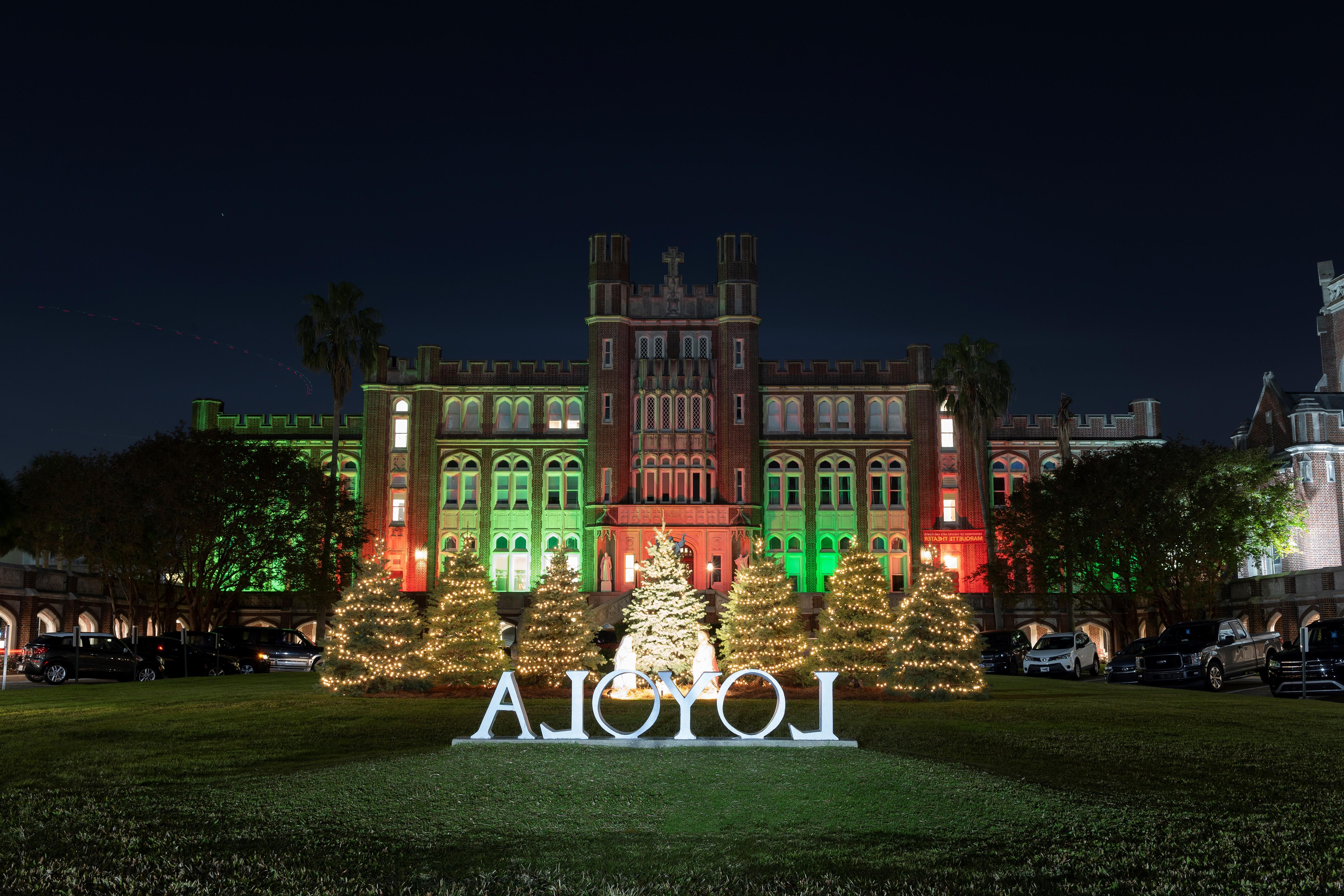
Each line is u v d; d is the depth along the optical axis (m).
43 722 21.05
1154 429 76.75
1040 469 76.19
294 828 11.53
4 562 53.53
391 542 73.88
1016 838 10.95
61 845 10.91
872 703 25.81
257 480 56.59
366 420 74.75
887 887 9.49
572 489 75.06
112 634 52.84
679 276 76.56
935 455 75.25
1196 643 35.88
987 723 21.00
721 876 9.85
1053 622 72.38
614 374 74.50
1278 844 10.66
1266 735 18.44
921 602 27.61
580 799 12.89
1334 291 80.62
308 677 38.81
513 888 9.59
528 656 32.09
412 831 11.45
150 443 54.06
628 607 31.86
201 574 54.72
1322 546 64.38
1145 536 54.16
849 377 77.12
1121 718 21.72
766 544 64.81
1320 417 65.31
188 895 9.41
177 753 16.91
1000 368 67.88
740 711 23.55
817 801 12.73
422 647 29.80
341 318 65.12
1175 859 10.21
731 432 74.00
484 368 76.50
